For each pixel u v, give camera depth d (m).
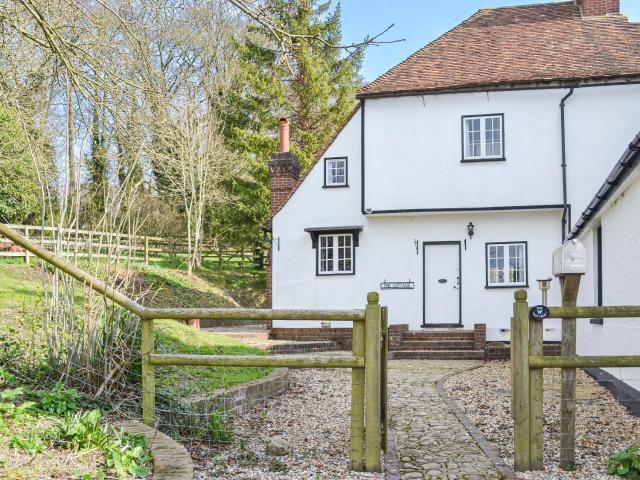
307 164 28.16
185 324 13.90
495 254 16.30
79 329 5.83
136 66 7.81
